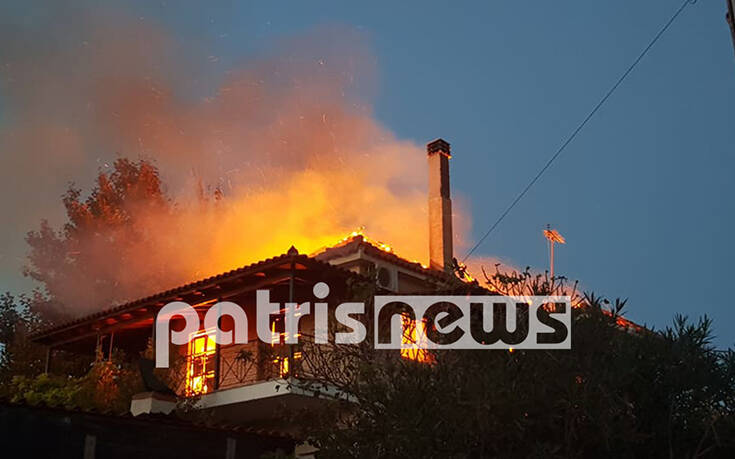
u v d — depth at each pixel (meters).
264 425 19.33
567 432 11.13
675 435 12.02
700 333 12.38
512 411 10.91
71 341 23.38
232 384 20.22
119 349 23.64
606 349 11.51
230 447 15.70
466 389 11.05
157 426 14.90
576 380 11.18
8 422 13.34
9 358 26.89
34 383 20.73
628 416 11.50
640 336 12.56
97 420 14.23
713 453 12.04
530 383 11.21
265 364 19.50
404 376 11.74
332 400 15.35
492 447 11.29
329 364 15.89
